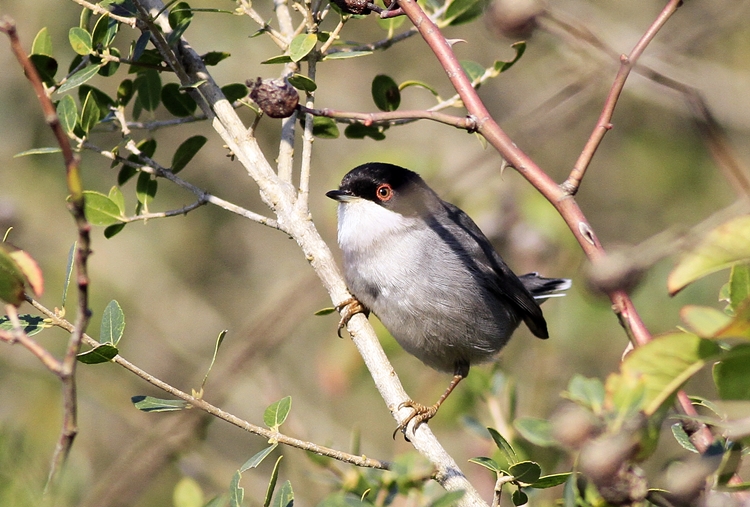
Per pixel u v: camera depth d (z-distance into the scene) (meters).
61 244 15.41
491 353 9.91
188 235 17.14
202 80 8.33
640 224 16.52
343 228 9.70
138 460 9.91
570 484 4.81
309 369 15.54
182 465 10.47
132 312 16.02
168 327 16.17
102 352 6.25
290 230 8.23
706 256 4.01
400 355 11.35
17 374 13.39
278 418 6.48
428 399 11.15
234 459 14.02
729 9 12.88
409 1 5.89
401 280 9.30
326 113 6.00
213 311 16.48
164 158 16.91
